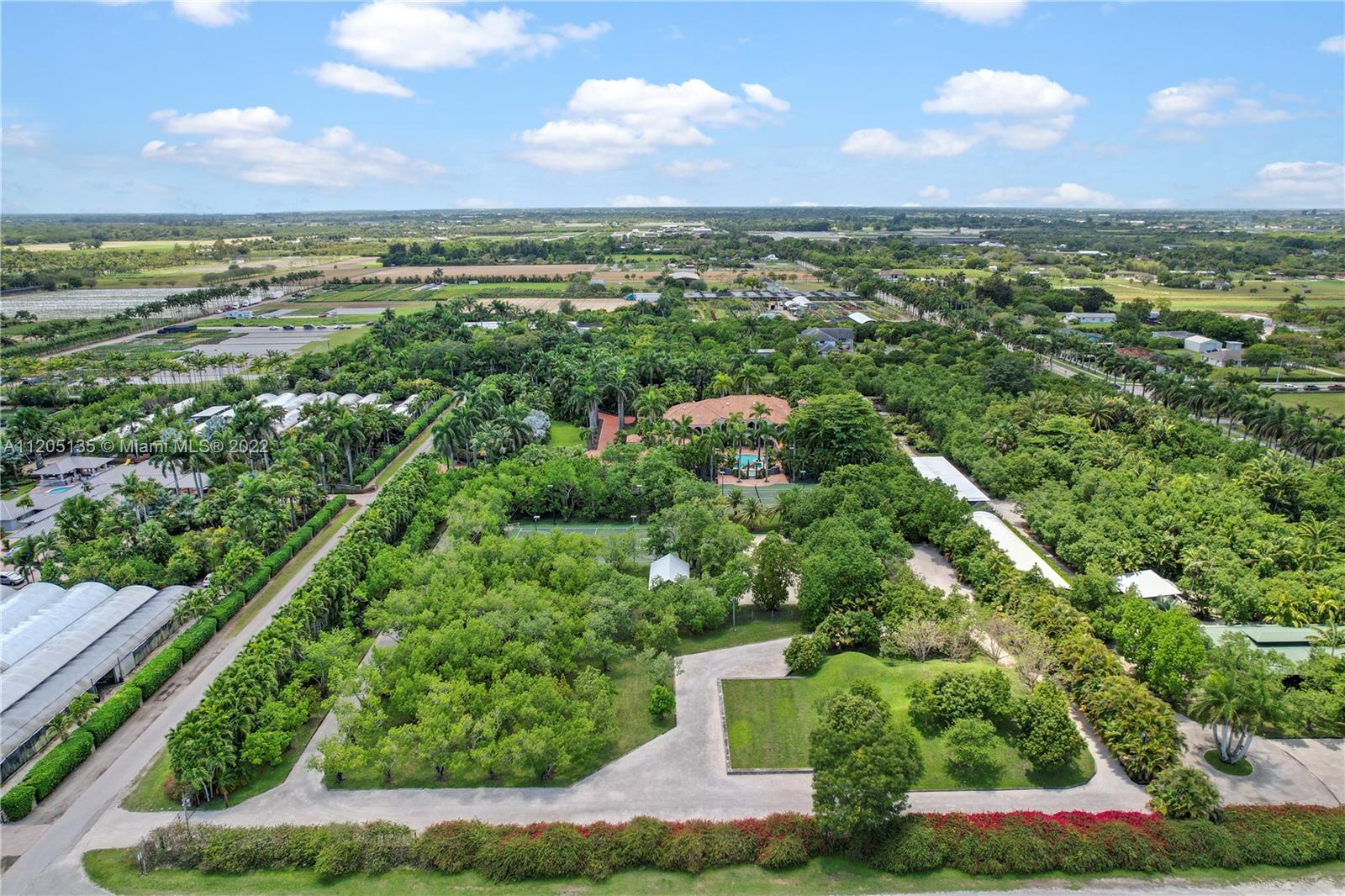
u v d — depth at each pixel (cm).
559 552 12106
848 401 17112
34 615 10488
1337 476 15125
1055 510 13500
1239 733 8144
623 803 7831
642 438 18225
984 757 7962
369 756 7831
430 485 14912
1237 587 10800
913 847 7025
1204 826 7206
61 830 7425
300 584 12312
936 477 15988
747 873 7025
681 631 10975
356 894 6756
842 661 9700
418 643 9431
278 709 8306
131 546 12656
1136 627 9794
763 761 8356
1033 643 9150
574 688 9406
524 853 6962
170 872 6969
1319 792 7931
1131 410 18638
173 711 9175
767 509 14612
